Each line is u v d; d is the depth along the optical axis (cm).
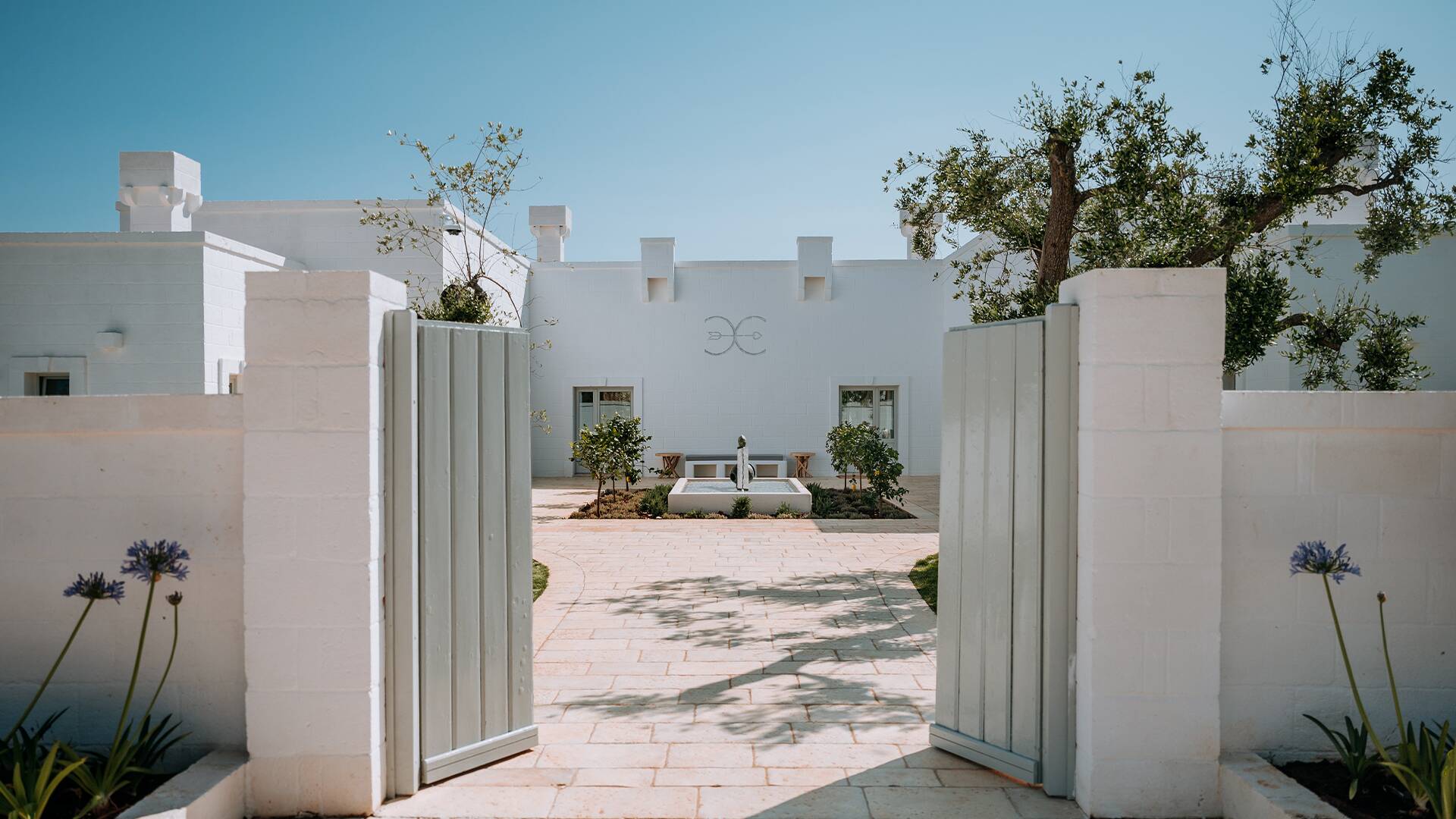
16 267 1022
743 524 1084
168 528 323
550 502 1316
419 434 328
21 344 1021
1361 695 320
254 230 1327
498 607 357
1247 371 935
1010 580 339
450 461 337
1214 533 305
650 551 888
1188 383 303
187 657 324
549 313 1753
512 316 1620
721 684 460
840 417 1759
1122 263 551
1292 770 311
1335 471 320
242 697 324
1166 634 305
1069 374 318
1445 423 316
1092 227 618
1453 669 320
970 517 360
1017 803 317
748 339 1748
